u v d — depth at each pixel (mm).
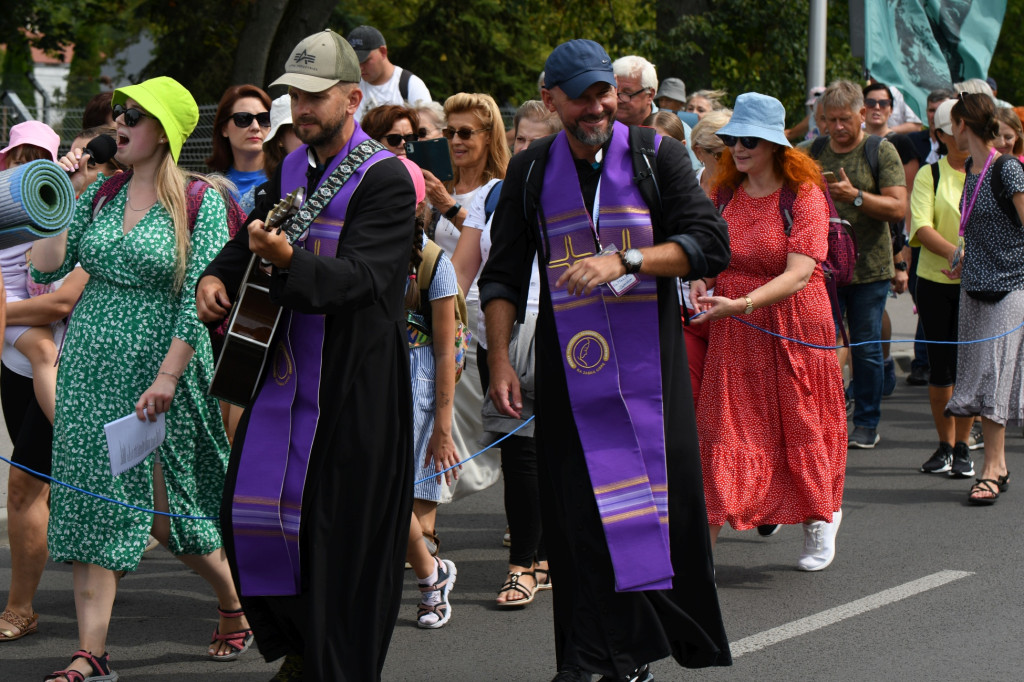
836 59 49281
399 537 9070
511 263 9719
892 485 17906
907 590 12953
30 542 11828
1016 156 17328
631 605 9211
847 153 19172
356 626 8828
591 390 9289
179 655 11477
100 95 14617
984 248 16766
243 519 8820
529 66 57531
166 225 10250
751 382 13016
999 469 16953
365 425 8812
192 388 10344
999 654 11062
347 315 8805
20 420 12555
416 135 14609
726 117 14633
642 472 9211
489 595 13227
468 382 13844
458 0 55562
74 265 10945
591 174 9328
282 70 45406
